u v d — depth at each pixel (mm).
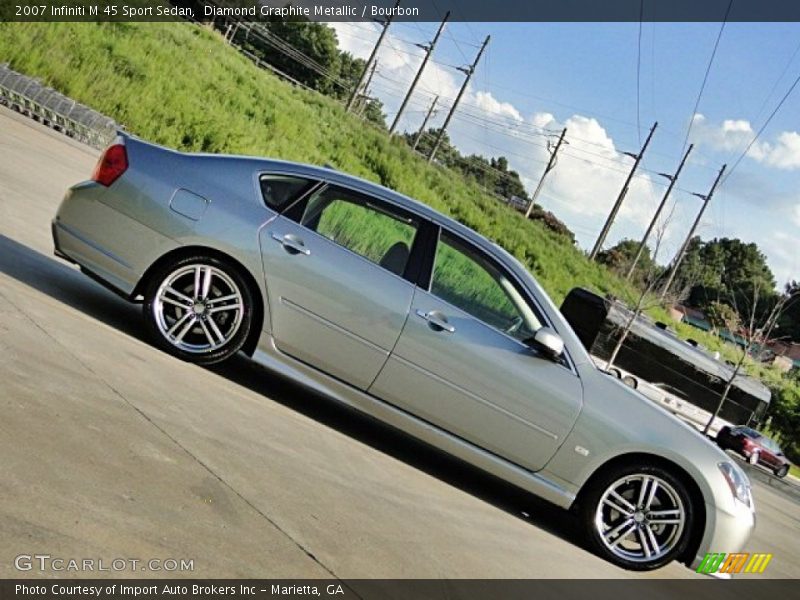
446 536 4934
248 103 43188
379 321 6152
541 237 60062
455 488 6336
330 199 6340
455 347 6191
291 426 5727
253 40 81125
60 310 5988
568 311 32156
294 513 4117
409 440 7273
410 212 6418
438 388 6203
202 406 5152
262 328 6164
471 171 94688
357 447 6078
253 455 4660
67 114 24719
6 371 4227
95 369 4895
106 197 6207
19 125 19938
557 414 6246
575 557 5938
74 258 6258
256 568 3385
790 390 53219
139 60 34094
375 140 55531
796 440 52062
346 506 4578
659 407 6520
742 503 6277
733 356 50094
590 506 6258
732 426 37188
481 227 54906
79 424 3965
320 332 6176
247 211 6191
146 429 4297
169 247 6125
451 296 6312
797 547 13805
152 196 6176
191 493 3797
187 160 6352
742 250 61344
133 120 30859
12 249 7645
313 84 85875
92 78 29969
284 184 6328
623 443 6234
